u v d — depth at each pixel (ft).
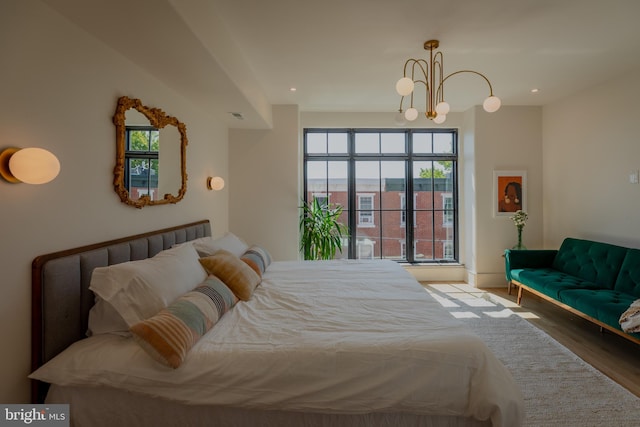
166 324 4.26
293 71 9.69
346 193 15.17
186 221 9.09
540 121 13.62
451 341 4.49
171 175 8.08
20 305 4.07
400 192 15.25
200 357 4.22
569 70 9.63
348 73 9.84
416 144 15.20
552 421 5.48
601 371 7.11
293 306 6.16
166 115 7.76
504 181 13.57
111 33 5.25
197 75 7.18
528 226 13.70
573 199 11.98
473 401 4.09
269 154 13.20
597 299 8.16
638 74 9.48
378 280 8.04
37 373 4.06
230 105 9.70
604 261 9.75
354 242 15.20
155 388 4.07
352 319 5.46
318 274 8.73
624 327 6.98
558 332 9.19
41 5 4.35
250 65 9.23
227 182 12.90
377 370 4.18
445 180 15.23
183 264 5.97
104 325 4.77
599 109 10.81
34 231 4.27
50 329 4.28
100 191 5.54
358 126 14.49
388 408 4.10
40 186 4.36
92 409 4.11
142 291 4.81
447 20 6.88
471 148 13.87
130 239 6.17
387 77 10.20
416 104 13.23
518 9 6.48
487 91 11.71
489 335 8.90
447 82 10.68
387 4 6.28
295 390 4.10
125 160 6.12
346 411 4.10
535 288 10.39
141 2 4.33
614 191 10.25
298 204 13.30
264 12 6.50
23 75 4.12
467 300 12.01
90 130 5.30
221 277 6.59
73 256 4.71
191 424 4.18
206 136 10.54
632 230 9.66
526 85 11.00
